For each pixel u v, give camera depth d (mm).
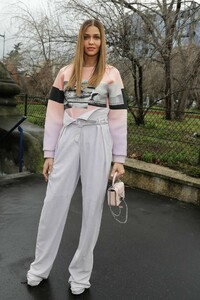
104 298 2246
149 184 4559
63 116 2150
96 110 2027
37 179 4949
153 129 5902
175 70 9570
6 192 4344
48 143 2156
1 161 5707
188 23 7832
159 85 10797
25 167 5391
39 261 2287
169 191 4363
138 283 2447
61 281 2391
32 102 7262
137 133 5586
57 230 2213
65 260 2682
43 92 13078
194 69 8188
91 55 2029
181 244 3129
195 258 2875
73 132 2059
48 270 2318
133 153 5258
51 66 10555
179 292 2367
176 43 8648
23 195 4250
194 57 8258
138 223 3557
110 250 2926
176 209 3990
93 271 2562
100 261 2725
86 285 2291
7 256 2711
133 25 8594
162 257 2861
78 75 2020
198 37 8453
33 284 2303
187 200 4195
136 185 4707
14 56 14984
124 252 2908
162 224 3561
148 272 2605
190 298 2305
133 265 2695
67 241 3020
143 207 4016
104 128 2062
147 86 10828
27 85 16375
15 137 5453
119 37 8453
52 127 2152
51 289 2297
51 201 2127
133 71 9172
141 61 9180
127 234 3277
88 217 2133
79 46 2020
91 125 2039
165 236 3279
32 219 3506
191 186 4137
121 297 2270
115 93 2051
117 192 2094
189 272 2639
